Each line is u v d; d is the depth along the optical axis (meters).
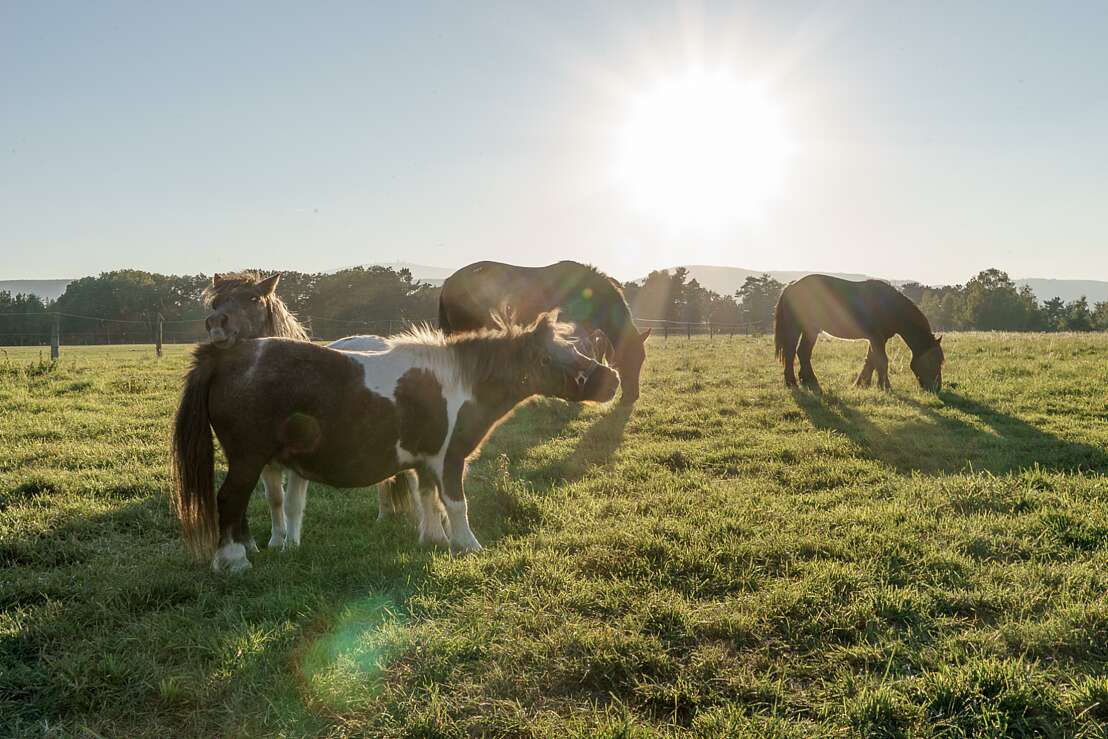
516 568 4.96
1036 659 3.69
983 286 96.00
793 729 3.12
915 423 10.05
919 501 6.39
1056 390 12.35
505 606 4.30
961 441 8.91
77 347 38.72
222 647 3.81
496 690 3.46
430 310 64.81
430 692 3.42
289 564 5.06
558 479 7.64
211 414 4.77
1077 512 5.84
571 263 12.18
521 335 5.63
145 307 71.62
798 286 13.48
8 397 12.33
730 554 5.11
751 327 65.69
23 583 4.66
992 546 5.19
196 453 4.75
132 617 4.27
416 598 4.42
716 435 9.75
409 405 5.08
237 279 6.34
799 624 4.11
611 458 8.46
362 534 5.94
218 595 4.60
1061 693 3.33
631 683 3.54
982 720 3.16
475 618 4.16
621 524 5.81
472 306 11.93
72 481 7.11
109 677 3.54
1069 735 3.06
